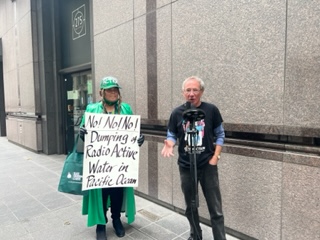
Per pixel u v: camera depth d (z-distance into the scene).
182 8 3.44
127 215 3.12
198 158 2.51
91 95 6.56
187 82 2.44
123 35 4.48
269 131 2.65
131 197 3.13
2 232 3.26
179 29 3.50
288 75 2.49
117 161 2.94
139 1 4.11
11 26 9.50
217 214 2.55
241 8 2.81
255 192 2.81
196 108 2.40
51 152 7.90
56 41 7.57
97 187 2.87
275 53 2.57
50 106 7.79
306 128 2.38
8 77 10.31
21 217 3.68
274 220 2.67
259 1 2.66
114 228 3.24
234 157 2.97
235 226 3.02
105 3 4.82
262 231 2.78
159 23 3.79
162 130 4.01
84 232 3.25
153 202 4.13
